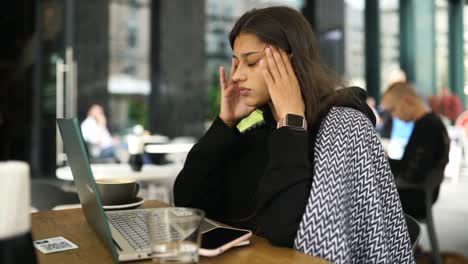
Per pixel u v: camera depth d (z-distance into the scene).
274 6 1.15
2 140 5.63
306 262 0.81
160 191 3.11
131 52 7.20
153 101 7.41
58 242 0.93
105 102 7.01
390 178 0.98
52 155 5.69
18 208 0.51
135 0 7.17
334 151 0.94
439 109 7.27
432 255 2.57
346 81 1.17
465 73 8.23
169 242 0.67
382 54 7.84
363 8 7.82
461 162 6.99
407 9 8.00
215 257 0.83
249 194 1.29
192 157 1.30
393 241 0.96
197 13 7.57
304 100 1.08
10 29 5.68
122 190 1.20
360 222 0.94
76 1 6.73
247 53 1.10
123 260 0.80
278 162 0.96
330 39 7.68
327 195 0.90
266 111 1.29
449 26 8.20
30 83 5.76
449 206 4.79
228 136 1.27
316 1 7.59
